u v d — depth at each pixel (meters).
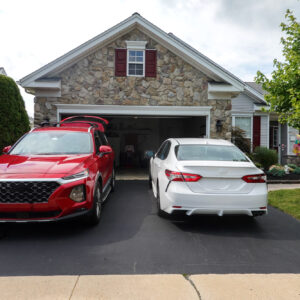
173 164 4.79
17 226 4.79
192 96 10.84
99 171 5.18
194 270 3.29
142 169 14.24
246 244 4.14
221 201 4.41
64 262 3.45
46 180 4.09
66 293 2.77
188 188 4.47
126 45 10.55
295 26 6.43
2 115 8.59
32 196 4.07
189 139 6.01
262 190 4.57
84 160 4.87
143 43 10.52
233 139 12.90
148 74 10.64
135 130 16.83
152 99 10.68
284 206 6.30
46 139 5.75
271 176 10.91
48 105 10.30
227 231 4.70
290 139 16.25
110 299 2.68
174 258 3.61
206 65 10.52
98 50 10.45
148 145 16.94
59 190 4.11
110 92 10.52
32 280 3.01
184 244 4.09
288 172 11.59
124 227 4.80
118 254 3.70
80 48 10.02
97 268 3.30
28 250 3.80
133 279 3.05
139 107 10.61
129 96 10.59
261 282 3.03
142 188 8.48
